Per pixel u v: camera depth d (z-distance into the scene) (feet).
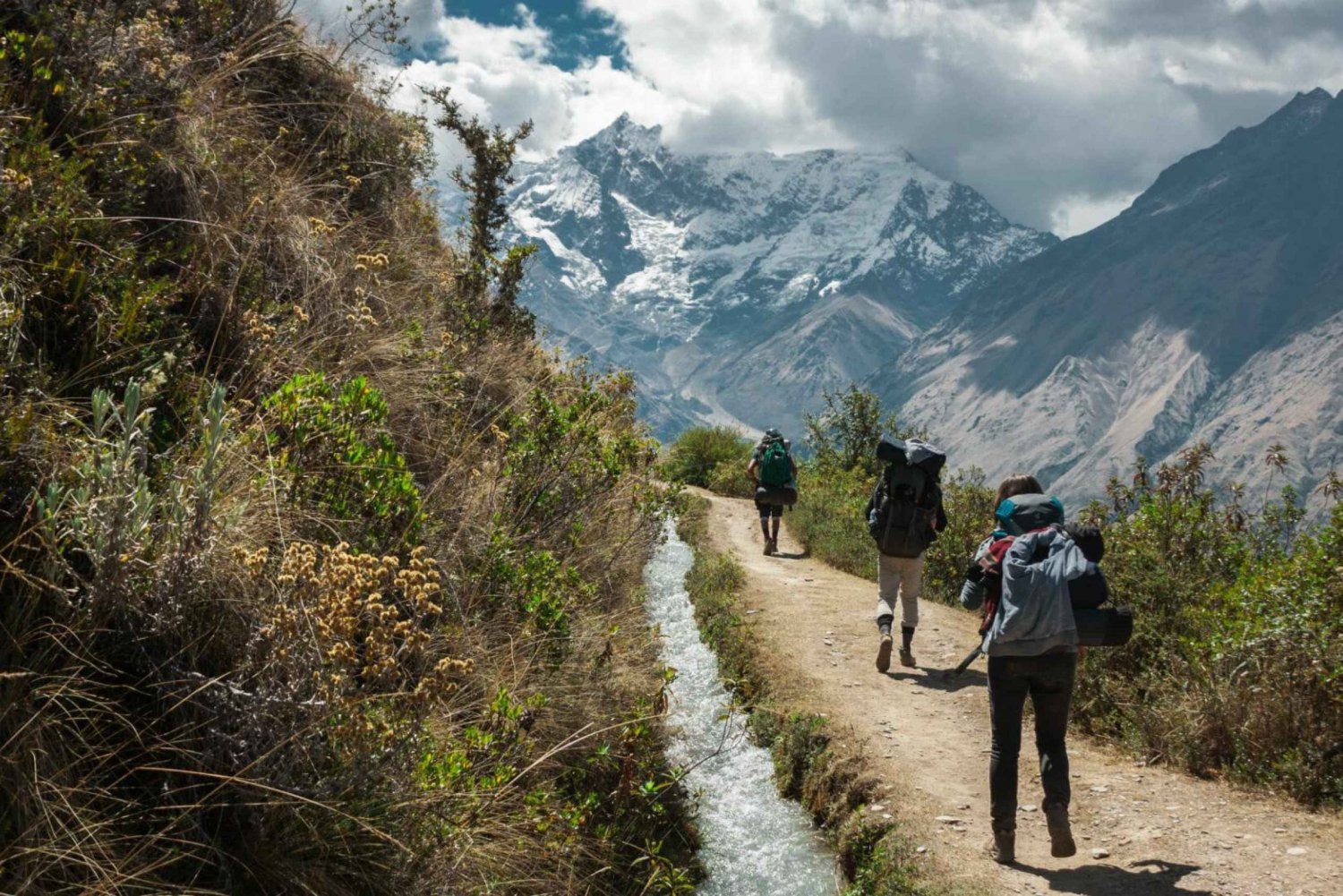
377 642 11.44
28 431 10.89
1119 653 25.50
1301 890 15.07
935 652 30.66
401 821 11.71
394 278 28.78
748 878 18.57
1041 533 16.85
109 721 10.19
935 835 17.93
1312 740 19.62
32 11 16.94
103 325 13.82
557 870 14.56
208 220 18.34
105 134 16.89
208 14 25.14
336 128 29.96
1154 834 17.44
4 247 12.76
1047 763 16.37
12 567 9.55
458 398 24.27
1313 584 22.25
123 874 9.20
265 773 10.54
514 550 21.15
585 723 18.66
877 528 28.02
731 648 30.58
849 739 22.77
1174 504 32.86
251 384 16.75
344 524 14.78
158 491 12.01
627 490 30.81
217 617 11.37
